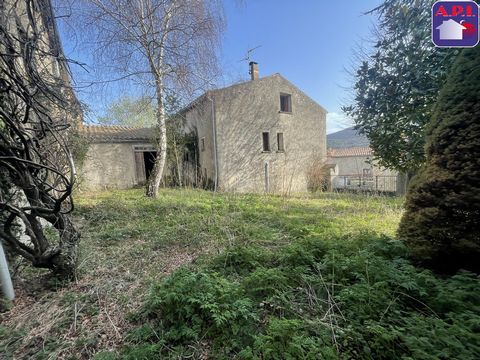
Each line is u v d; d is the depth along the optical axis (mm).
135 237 4043
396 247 2588
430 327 1587
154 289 2223
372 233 3428
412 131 3496
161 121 7559
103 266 3021
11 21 2510
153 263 3119
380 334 1530
